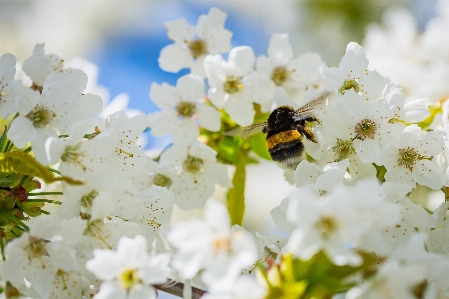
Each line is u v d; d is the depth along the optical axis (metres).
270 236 0.35
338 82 0.38
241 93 0.40
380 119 0.37
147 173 0.39
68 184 0.35
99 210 0.34
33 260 0.34
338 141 0.37
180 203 0.40
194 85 0.40
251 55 0.40
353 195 0.31
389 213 0.31
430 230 0.36
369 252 0.32
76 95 0.36
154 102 0.40
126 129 0.36
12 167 0.34
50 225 0.34
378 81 0.38
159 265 0.32
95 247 0.34
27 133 0.35
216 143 0.41
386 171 0.37
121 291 0.32
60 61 0.37
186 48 0.41
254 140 0.40
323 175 0.34
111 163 0.36
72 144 0.35
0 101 0.35
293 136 0.38
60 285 0.34
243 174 0.40
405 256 0.32
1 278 0.34
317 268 0.31
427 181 0.36
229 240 0.31
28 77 0.37
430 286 0.32
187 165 0.40
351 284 0.32
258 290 0.31
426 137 0.36
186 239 0.31
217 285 0.31
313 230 0.31
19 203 0.35
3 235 0.35
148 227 0.36
